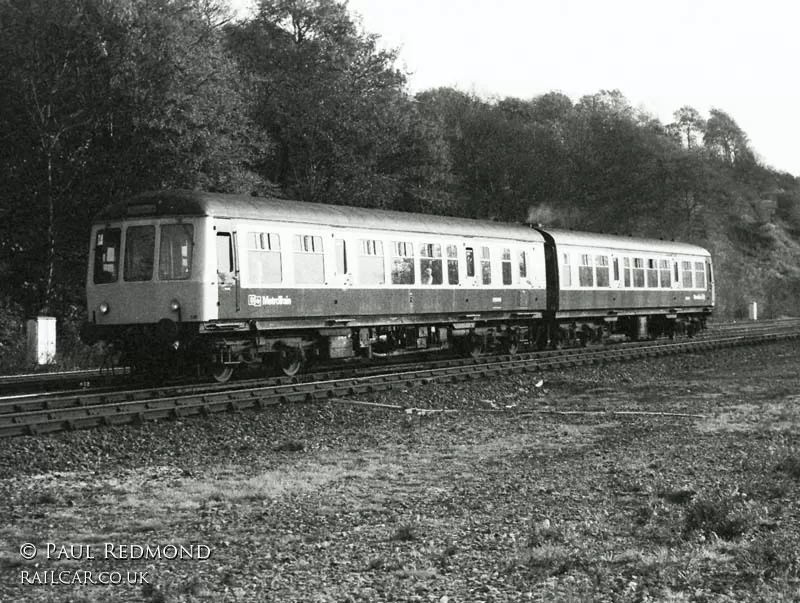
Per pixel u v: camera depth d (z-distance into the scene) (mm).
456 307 26375
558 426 16125
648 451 13336
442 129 48031
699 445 13625
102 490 11258
